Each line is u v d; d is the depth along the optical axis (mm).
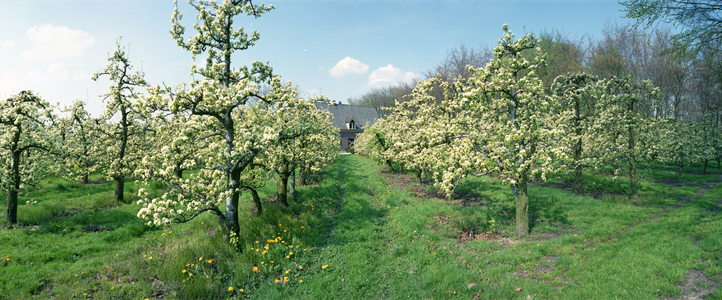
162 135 16562
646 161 18438
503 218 12359
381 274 7879
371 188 20000
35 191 16516
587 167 17531
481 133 12594
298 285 7254
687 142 19422
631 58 33812
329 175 23766
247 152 8523
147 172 8164
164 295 6633
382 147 26531
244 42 10719
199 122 8094
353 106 70188
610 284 6555
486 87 9914
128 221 11703
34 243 9164
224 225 8758
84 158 13305
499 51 10391
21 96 11234
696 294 5973
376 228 11328
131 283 7039
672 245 8258
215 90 8031
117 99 14031
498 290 6863
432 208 13703
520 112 10922
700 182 19891
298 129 9398
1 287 6590
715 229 9016
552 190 17000
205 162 8906
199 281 6969
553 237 10320
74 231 10406
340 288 7215
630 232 9773
